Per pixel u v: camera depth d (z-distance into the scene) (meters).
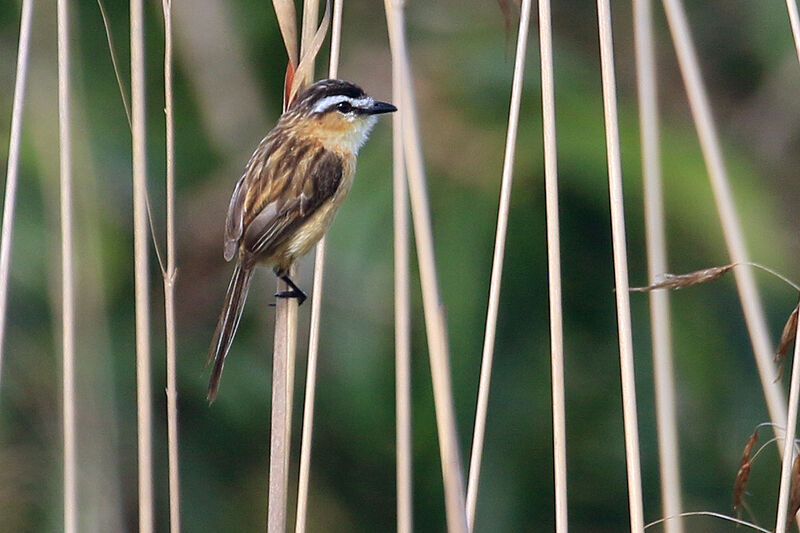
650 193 8.53
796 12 7.77
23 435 12.02
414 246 11.41
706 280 7.44
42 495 11.88
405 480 7.61
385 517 13.68
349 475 13.65
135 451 12.61
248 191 9.11
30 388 12.00
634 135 11.68
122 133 12.74
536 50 12.07
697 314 12.54
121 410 12.50
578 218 12.01
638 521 7.58
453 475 6.91
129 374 12.54
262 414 12.80
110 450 11.45
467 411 12.05
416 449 12.36
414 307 11.55
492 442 12.36
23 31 8.16
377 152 11.70
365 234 11.40
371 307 11.80
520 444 12.51
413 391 12.08
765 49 13.94
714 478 12.77
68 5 8.24
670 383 8.59
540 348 12.32
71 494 8.08
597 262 12.41
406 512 7.58
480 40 12.04
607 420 12.88
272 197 9.08
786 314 12.34
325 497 13.66
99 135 12.55
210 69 13.38
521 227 11.60
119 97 12.89
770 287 12.16
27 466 11.88
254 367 12.77
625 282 7.70
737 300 12.55
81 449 11.32
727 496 12.76
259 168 9.23
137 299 8.09
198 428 13.13
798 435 10.32
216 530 13.05
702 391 12.52
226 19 13.45
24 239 11.73
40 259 11.74
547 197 7.80
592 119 11.59
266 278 12.87
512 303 12.06
